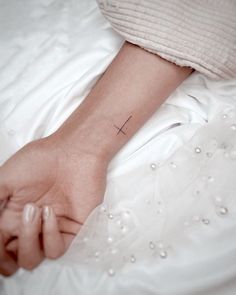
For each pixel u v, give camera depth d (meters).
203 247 0.26
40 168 0.30
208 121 0.33
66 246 0.29
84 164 0.30
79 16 0.39
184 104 0.34
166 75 0.32
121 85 0.32
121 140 0.32
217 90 0.34
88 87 0.35
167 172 0.30
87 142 0.31
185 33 0.30
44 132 0.34
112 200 0.30
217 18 0.31
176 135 0.32
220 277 0.25
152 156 0.32
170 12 0.30
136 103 0.32
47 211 0.27
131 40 0.31
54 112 0.34
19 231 0.27
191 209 0.28
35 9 0.41
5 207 0.29
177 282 0.25
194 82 0.35
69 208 0.30
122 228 0.28
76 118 0.32
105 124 0.31
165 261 0.26
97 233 0.28
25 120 0.33
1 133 0.33
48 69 0.35
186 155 0.30
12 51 0.38
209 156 0.30
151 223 0.28
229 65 0.32
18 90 0.35
